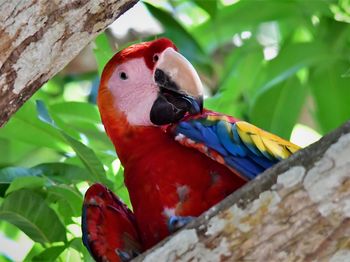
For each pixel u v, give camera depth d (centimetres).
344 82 618
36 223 472
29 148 650
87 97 738
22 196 469
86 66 718
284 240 339
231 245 346
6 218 470
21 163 650
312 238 336
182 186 414
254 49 666
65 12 374
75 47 384
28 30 371
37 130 518
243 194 344
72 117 562
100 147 554
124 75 444
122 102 441
